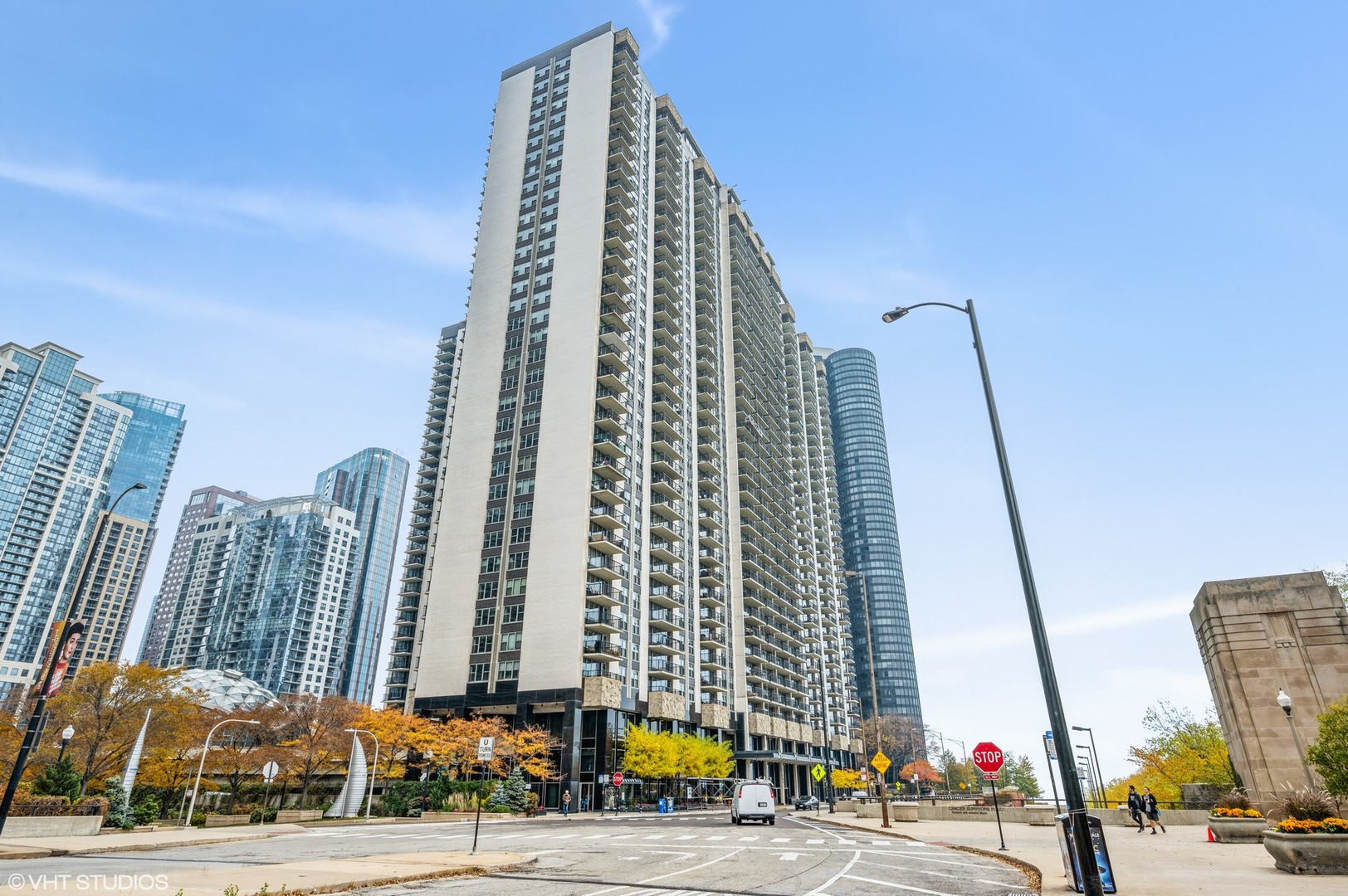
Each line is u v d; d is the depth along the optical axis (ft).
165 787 182.39
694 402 351.67
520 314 295.69
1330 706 79.25
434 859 63.87
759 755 308.81
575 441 259.19
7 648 608.19
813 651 437.58
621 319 289.94
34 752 140.46
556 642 233.35
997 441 48.26
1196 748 193.57
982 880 52.44
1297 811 58.23
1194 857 65.87
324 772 222.28
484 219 325.42
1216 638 103.55
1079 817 37.99
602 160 306.76
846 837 99.25
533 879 53.42
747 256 449.89
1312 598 99.50
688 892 46.26
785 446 460.55
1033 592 42.57
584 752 226.79
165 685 158.71
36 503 647.56
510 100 350.64
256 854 70.79
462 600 254.06
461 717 237.25
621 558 260.01
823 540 501.15
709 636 317.83
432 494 413.39
